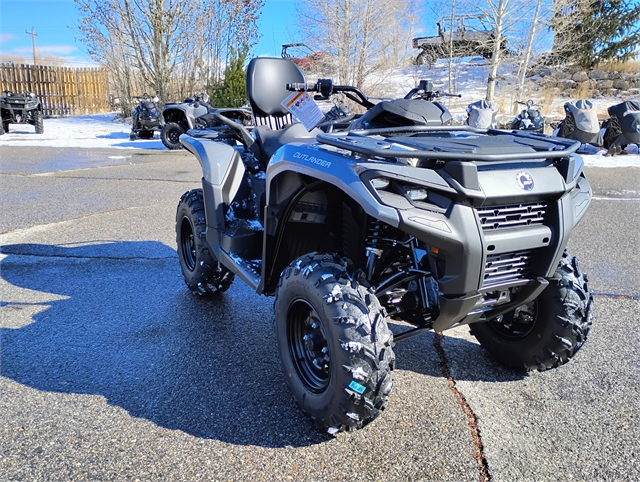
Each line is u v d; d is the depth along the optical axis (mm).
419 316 2879
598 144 13609
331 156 2639
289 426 2752
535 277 2670
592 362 3434
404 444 2615
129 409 2893
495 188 2389
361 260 2900
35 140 17453
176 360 3434
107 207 7707
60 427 2727
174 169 11484
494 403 2982
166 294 4566
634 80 21500
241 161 4070
